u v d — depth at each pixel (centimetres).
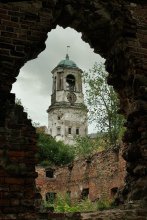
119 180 1745
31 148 501
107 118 2388
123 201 622
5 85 522
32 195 480
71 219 515
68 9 632
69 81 7269
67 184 2459
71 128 6994
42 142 3581
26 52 551
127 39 624
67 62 7350
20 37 552
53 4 588
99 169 1994
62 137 6894
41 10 577
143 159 578
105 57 708
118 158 1784
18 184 479
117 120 2359
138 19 642
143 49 625
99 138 2489
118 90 680
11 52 540
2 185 471
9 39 545
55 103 7131
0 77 523
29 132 507
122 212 523
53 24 664
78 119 7050
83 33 707
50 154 3506
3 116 504
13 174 480
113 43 662
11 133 496
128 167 615
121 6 638
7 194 470
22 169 484
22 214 467
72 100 7119
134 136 608
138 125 598
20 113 510
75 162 2377
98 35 683
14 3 565
